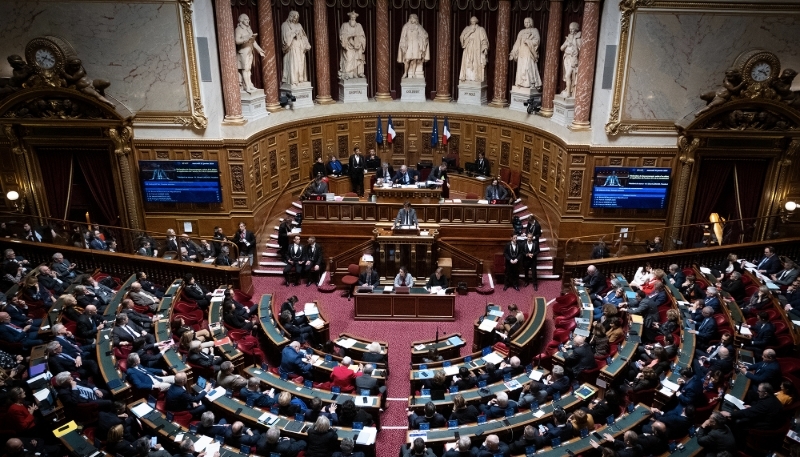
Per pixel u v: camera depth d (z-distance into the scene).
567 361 14.68
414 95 25.86
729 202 22.00
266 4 22.75
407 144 25.94
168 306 16.97
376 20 24.97
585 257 21.23
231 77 21.14
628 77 20.16
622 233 20.98
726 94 19.80
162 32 19.98
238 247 21.31
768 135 20.20
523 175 24.30
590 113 21.23
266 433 12.03
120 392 13.09
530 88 24.09
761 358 14.59
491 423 12.64
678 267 19.47
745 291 17.91
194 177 21.70
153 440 11.95
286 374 14.90
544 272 21.92
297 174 24.78
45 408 12.20
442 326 18.89
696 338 15.34
